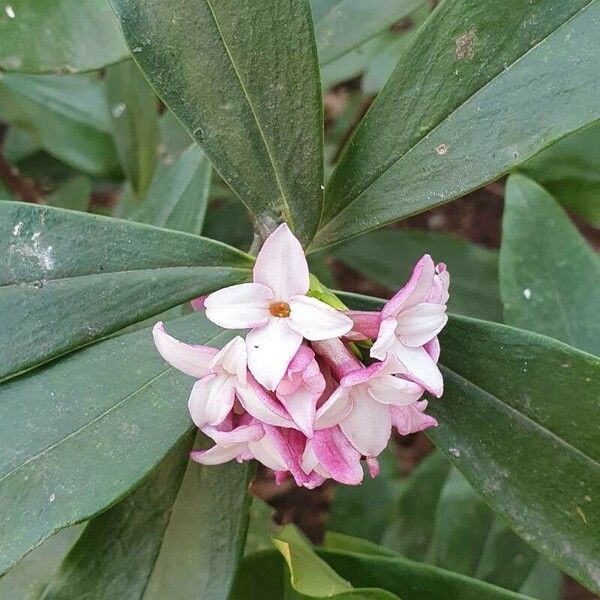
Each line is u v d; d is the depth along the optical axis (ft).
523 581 0.43
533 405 0.28
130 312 0.27
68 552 0.30
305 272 0.24
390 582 0.31
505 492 0.29
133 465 0.26
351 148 0.29
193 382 0.27
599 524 0.28
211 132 0.28
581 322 0.37
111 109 0.46
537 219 0.38
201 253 0.28
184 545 0.30
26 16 0.33
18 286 0.27
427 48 0.28
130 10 0.27
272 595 0.34
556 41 0.27
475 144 0.28
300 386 0.23
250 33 0.27
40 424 0.27
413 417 0.26
